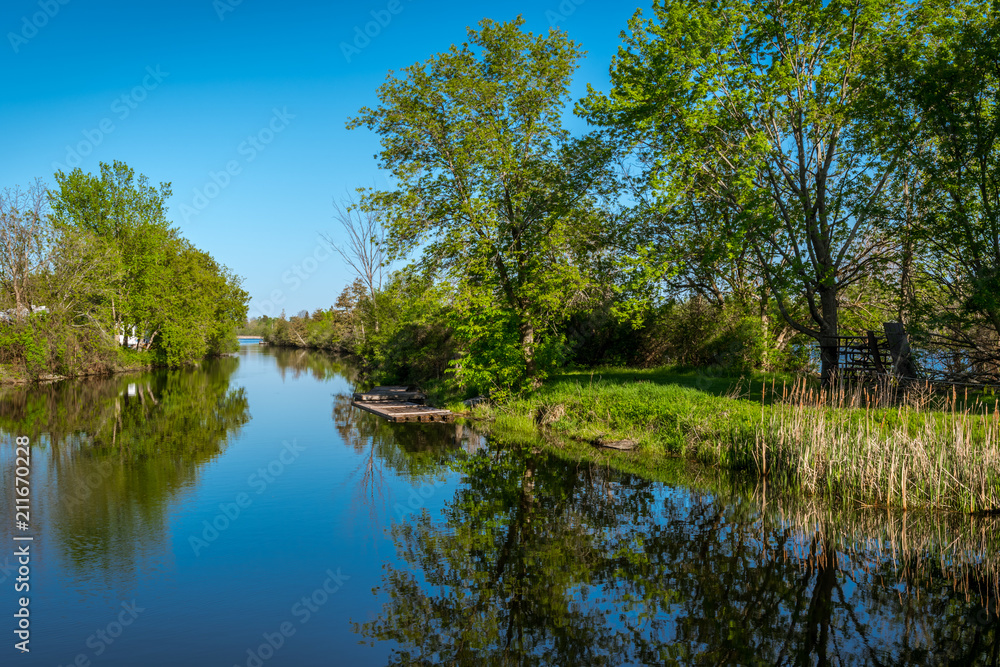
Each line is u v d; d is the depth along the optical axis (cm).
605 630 650
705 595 734
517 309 2248
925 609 692
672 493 1163
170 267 5247
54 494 1192
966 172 1595
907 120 1698
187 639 635
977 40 1551
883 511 1031
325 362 6094
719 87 1906
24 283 3653
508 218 2250
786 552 865
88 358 4028
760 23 1905
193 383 3709
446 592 752
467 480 1297
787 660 583
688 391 1802
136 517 1049
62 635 646
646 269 1989
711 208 2062
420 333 3141
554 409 1912
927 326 1738
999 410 1283
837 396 1595
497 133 2117
